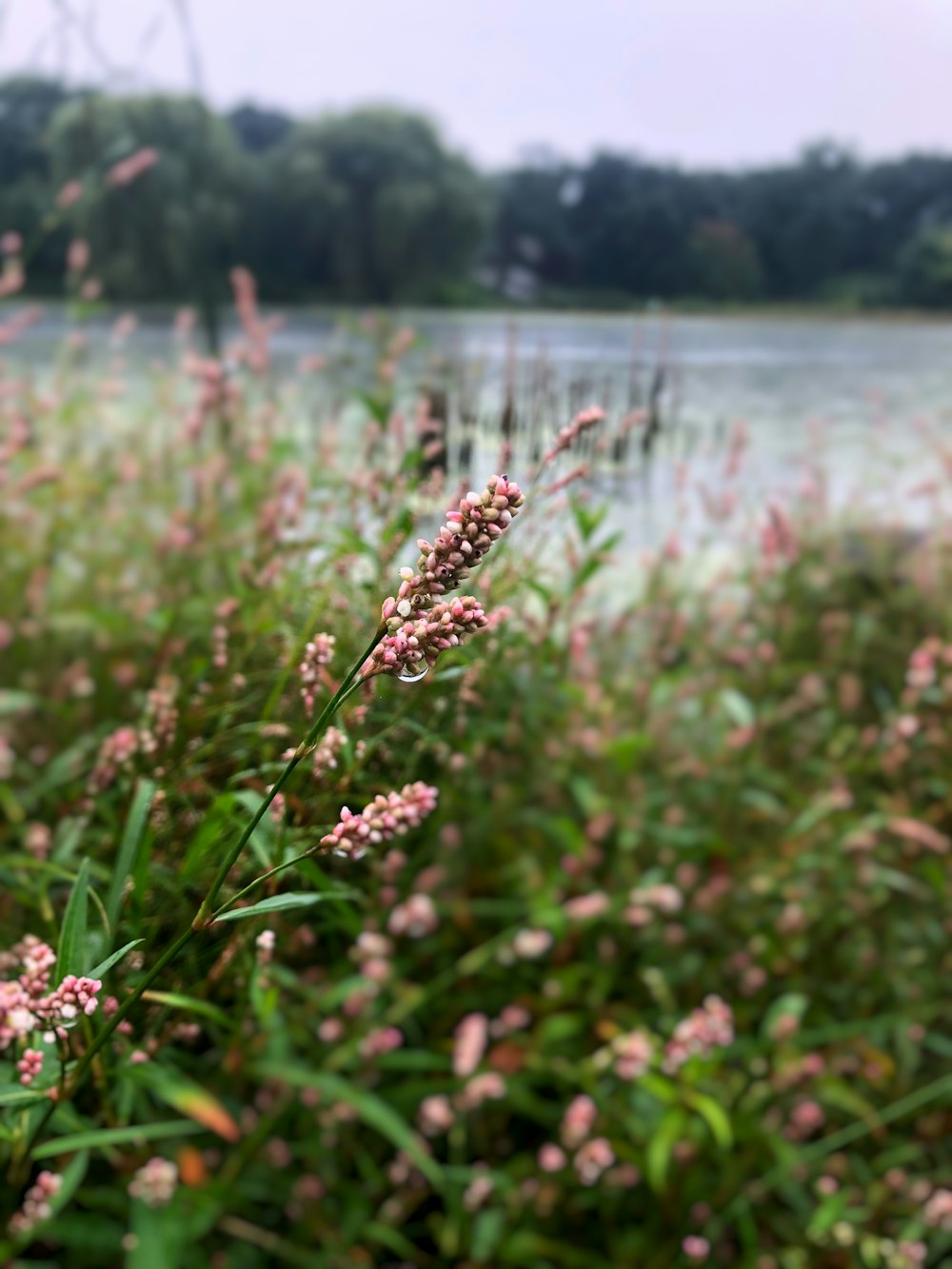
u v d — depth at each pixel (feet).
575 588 1.39
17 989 0.79
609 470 1.58
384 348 2.25
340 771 0.99
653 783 2.43
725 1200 1.89
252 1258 1.63
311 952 1.64
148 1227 1.30
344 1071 1.81
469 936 2.10
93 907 1.09
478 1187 1.73
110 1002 0.91
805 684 2.65
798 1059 2.01
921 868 2.44
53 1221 1.41
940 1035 2.28
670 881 2.31
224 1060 1.45
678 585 2.57
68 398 2.88
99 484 2.56
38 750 1.94
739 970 2.24
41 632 2.28
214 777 1.13
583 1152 1.73
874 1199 1.92
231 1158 1.61
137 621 2.09
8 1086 0.77
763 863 2.32
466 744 1.20
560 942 2.11
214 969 0.95
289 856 0.95
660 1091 1.63
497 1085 1.76
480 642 1.11
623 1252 1.79
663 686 2.36
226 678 1.19
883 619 3.06
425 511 1.25
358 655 1.04
